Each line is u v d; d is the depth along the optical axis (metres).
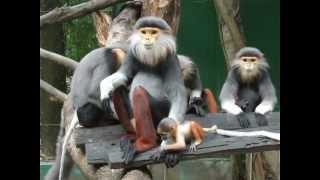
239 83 8.62
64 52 18.30
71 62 11.20
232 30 11.88
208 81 14.84
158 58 7.24
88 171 8.03
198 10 14.93
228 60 12.05
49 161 14.61
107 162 6.95
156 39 7.22
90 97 8.42
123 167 6.63
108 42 10.10
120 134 7.51
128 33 10.17
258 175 11.65
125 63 7.44
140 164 6.63
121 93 7.17
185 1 14.91
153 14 10.59
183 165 14.18
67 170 8.95
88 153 7.10
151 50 7.20
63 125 9.68
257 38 14.41
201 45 14.91
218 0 11.98
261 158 11.59
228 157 14.25
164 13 10.62
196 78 8.57
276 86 13.97
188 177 14.14
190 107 8.19
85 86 8.58
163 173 12.75
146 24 7.29
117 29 10.23
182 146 6.64
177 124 6.77
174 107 7.14
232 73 8.62
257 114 7.95
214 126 7.34
